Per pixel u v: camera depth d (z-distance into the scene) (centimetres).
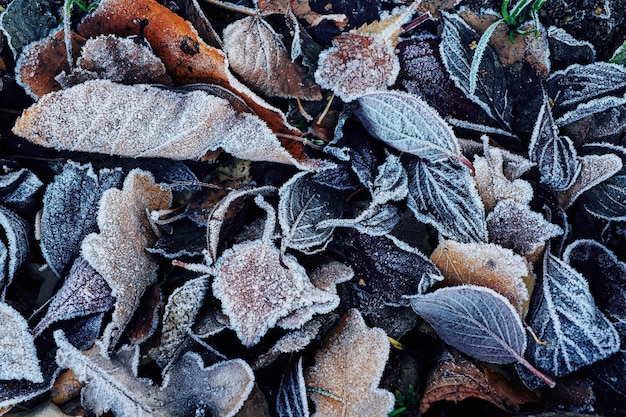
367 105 60
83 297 58
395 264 60
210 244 59
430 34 62
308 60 60
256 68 60
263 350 59
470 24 62
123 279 58
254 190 60
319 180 60
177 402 58
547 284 61
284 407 59
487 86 62
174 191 61
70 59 58
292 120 61
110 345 58
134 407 58
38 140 58
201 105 58
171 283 60
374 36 61
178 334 59
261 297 59
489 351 60
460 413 60
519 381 61
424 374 61
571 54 63
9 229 59
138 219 59
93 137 58
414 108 59
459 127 62
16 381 58
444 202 61
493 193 61
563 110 63
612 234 64
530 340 61
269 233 59
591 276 62
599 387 61
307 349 60
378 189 60
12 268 59
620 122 63
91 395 58
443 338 61
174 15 58
